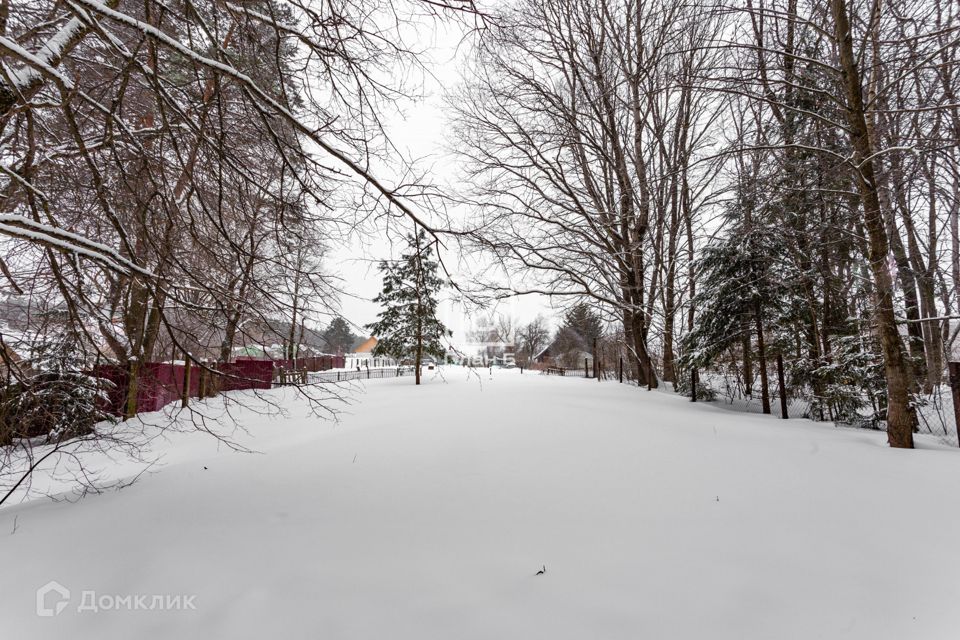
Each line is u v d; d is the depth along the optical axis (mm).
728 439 5578
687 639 1835
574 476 4004
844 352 7848
